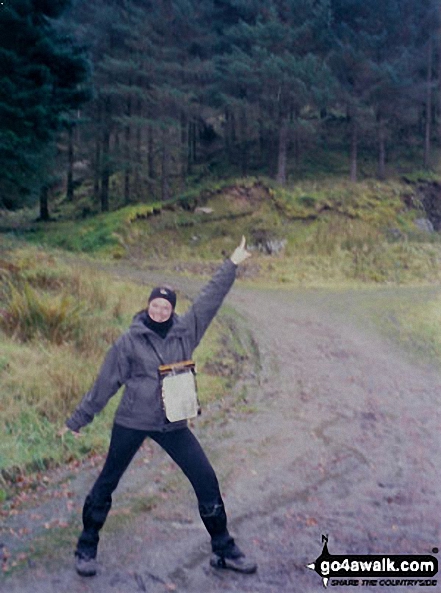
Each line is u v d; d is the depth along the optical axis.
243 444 5.30
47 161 16.16
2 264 9.91
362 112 28.28
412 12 31.41
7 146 13.98
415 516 3.99
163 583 3.06
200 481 3.12
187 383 3.07
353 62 28.23
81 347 6.98
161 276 16.19
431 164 30.75
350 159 31.95
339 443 5.44
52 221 28.08
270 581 3.11
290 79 26.22
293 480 4.55
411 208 26.61
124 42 29.14
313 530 3.72
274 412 6.27
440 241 24.16
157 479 4.46
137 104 28.72
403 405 6.77
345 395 7.02
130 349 3.06
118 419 3.10
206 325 3.23
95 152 31.66
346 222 24.09
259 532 3.68
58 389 5.67
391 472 4.80
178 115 29.66
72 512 3.89
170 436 3.11
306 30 28.42
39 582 3.04
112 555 3.34
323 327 10.86
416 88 29.08
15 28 14.24
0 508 3.92
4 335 6.91
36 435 4.96
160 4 29.17
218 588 3.02
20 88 14.38
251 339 9.31
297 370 7.96
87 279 10.37
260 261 20.66
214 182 29.12
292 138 30.36
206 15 31.14
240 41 30.34
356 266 19.95
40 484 4.33
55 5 15.88
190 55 30.00
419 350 9.70
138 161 29.56
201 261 21.16
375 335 10.52
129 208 24.62
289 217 24.14
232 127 33.28
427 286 17.38
